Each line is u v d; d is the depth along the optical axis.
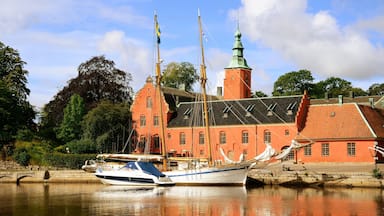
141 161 79.94
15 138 106.38
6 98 109.62
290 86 140.12
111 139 106.88
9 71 119.44
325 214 48.16
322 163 90.88
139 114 112.94
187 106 112.25
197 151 105.88
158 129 110.88
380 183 70.69
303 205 53.62
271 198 59.34
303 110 98.06
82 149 102.69
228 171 74.31
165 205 54.06
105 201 57.94
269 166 83.38
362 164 86.69
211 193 65.06
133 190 70.44
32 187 79.00
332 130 91.88
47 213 49.62
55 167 97.50
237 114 103.69
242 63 123.44
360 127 89.56
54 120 122.06
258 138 99.62
